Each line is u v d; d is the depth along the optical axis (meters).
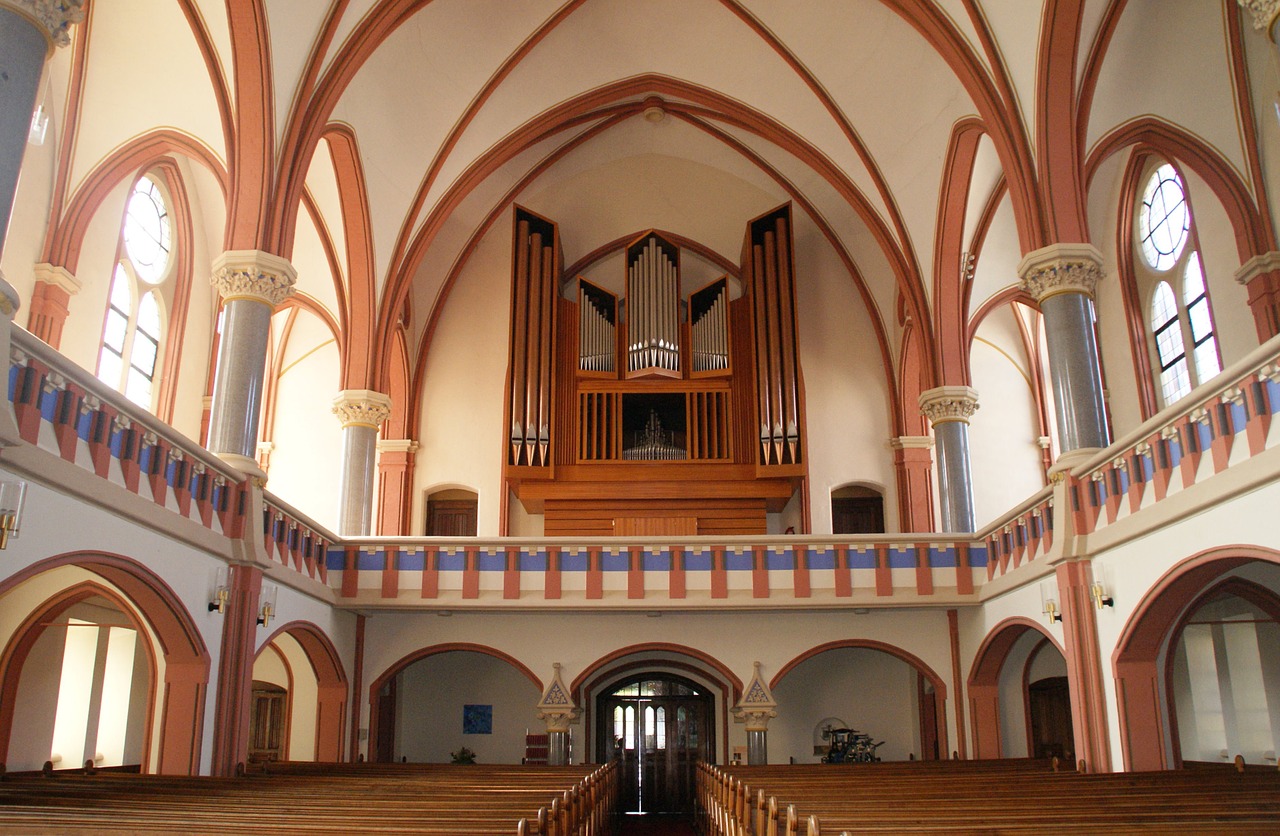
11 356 8.02
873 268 22.02
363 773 11.80
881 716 19.48
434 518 22.44
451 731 19.72
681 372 20.81
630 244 21.50
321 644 15.33
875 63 16.67
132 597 10.74
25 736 14.02
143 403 18.28
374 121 16.66
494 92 18.09
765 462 19.55
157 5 14.23
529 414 19.98
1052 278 13.15
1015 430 22.69
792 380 19.92
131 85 15.19
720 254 23.28
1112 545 11.70
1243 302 15.53
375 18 14.00
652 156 22.41
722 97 19.27
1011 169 13.77
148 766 11.29
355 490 17.42
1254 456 8.92
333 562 15.88
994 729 15.88
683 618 16.53
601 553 15.94
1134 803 7.57
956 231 17.55
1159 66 14.65
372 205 17.48
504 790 8.86
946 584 15.88
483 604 15.72
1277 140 14.67
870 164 17.95
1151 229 18.28
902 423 21.58
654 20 18.00
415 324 22.05
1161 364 18.08
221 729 11.84
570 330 21.16
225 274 12.89
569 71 18.64
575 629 16.50
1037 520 13.72
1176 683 17.06
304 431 22.67
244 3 12.29
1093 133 15.37
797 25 16.92
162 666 11.55
